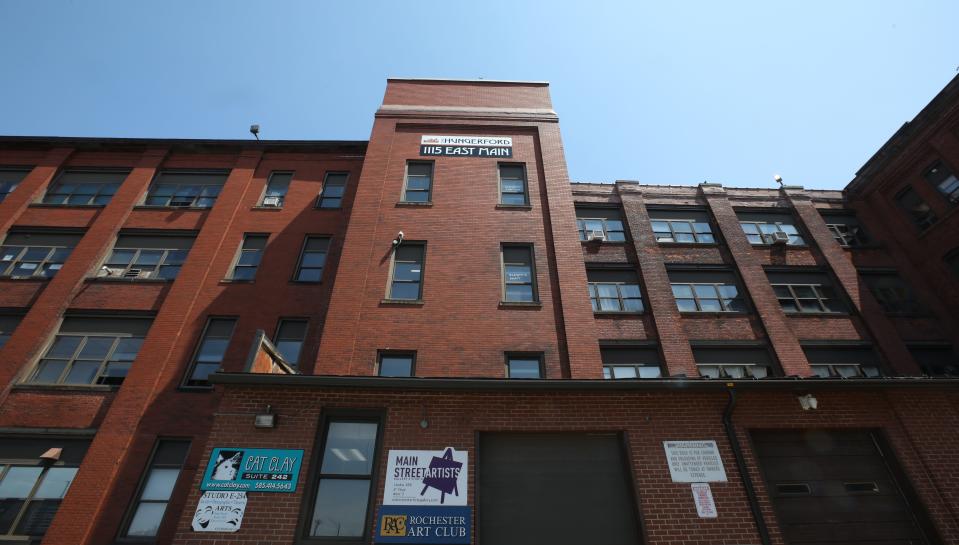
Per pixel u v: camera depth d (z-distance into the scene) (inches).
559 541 328.5
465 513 325.7
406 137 719.7
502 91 805.9
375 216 617.0
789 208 879.7
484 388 375.2
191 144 808.9
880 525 351.3
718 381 383.2
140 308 610.5
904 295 773.9
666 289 712.4
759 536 327.3
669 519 331.3
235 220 706.2
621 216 832.9
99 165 790.5
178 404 518.3
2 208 711.1
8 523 450.9
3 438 500.7
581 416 375.6
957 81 748.6
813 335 693.9
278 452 344.5
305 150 808.9
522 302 547.8
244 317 594.6
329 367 486.6
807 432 388.5
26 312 610.5
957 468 368.2
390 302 538.6
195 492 324.8
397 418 365.1
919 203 820.6
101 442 485.7
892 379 394.3
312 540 316.2
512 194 666.2
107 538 434.3
